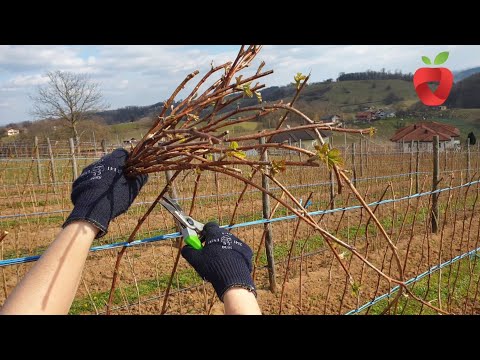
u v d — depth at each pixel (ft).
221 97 4.46
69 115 89.45
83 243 3.59
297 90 4.45
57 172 40.52
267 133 3.99
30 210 32.30
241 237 24.85
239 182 36.83
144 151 4.42
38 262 3.37
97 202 3.91
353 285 6.17
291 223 27.17
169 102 4.56
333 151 3.55
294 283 18.31
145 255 22.18
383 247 23.06
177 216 5.10
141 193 34.91
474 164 63.98
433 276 18.94
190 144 4.27
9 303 3.12
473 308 15.89
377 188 38.65
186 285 18.48
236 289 3.89
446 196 36.42
